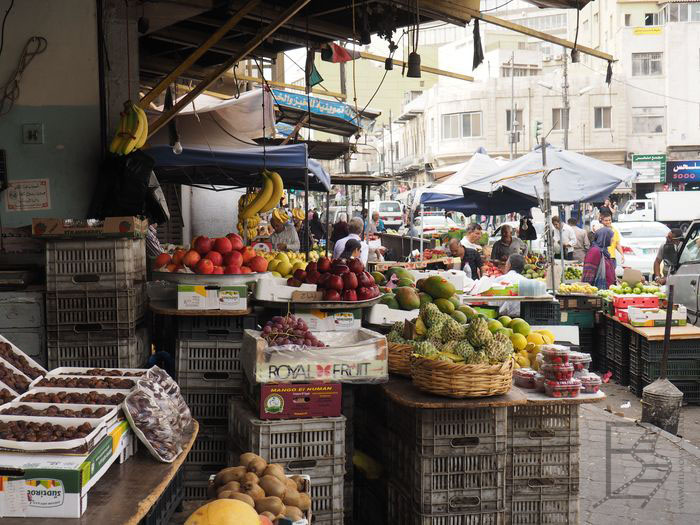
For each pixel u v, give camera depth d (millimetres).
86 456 2822
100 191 6680
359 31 9211
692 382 9312
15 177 6703
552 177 13391
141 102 7164
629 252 21438
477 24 8891
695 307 10836
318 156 17438
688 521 5418
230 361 5086
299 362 4406
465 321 5684
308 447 4383
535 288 8703
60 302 5086
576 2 8188
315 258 10617
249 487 3496
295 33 9922
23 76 6688
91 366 5098
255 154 9672
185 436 3645
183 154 9609
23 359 4016
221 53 10805
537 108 58344
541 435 4625
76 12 6730
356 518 5551
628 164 57812
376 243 16594
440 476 4410
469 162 16391
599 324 11211
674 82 56906
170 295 5562
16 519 2730
